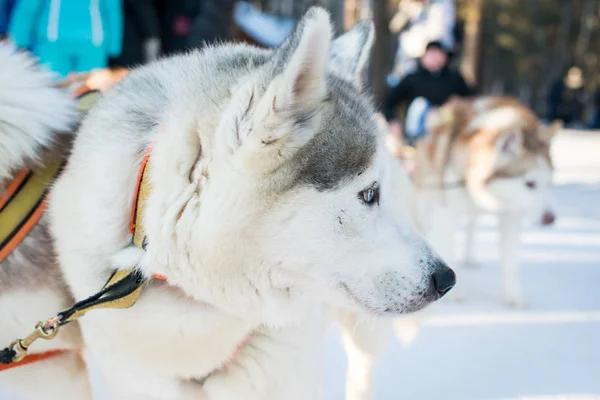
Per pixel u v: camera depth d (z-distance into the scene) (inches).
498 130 175.9
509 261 169.5
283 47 64.6
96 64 155.3
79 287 73.9
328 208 68.3
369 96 84.1
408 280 71.1
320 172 67.6
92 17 151.7
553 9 1312.7
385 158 75.2
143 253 69.3
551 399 111.3
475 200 174.2
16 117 76.4
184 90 71.6
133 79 77.6
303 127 66.4
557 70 1347.2
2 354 72.3
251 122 63.9
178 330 71.4
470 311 163.3
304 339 77.2
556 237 252.8
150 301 70.6
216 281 68.6
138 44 195.5
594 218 293.4
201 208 66.6
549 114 1162.6
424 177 181.8
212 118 67.2
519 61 1364.4
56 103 81.0
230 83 69.7
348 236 69.5
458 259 216.8
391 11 500.1
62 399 84.4
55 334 72.0
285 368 76.6
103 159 71.9
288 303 72.7
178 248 67.7
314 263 69.6
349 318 97.3
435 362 128.2
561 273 200.7
